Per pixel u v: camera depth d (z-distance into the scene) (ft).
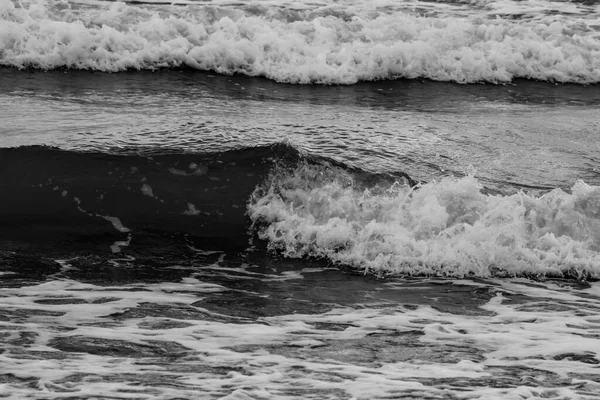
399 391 25.80
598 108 67.10
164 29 73.15
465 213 41.27
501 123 56.95
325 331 31.71
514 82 75.66
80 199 42.39
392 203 41.75
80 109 54.85
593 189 42.42
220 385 25.94
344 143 48.73
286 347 29.78
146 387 25.50
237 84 68.54
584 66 77.56
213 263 39.50
